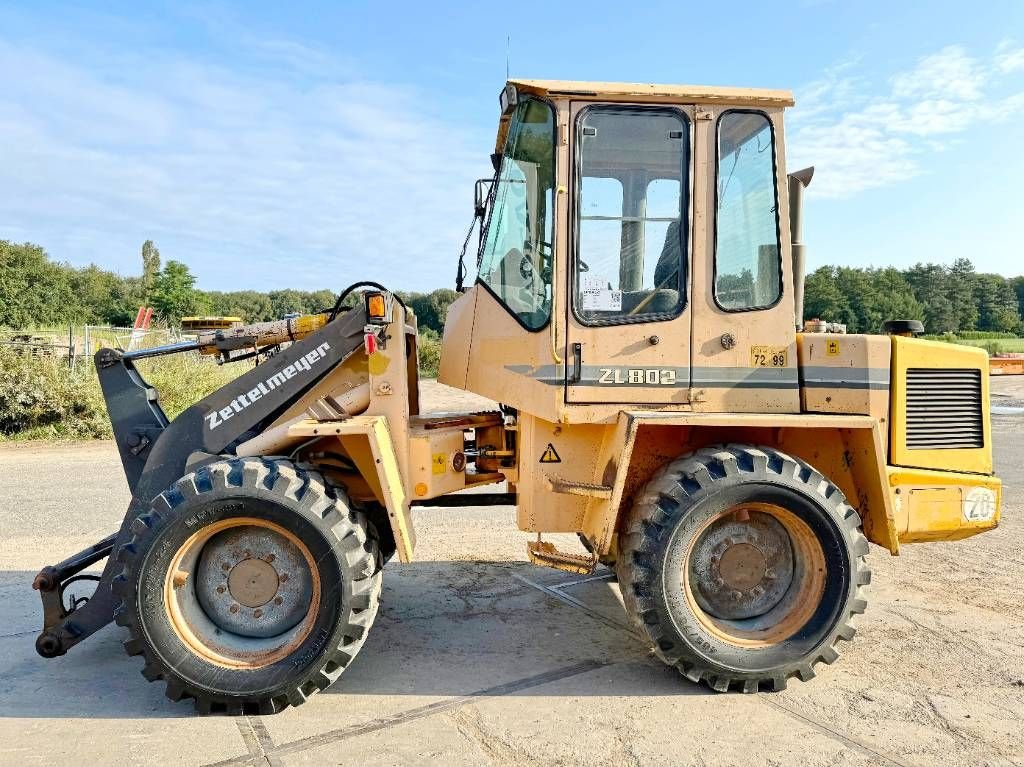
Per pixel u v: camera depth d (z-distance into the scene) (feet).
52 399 37.70
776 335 11.80
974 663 11.95
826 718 10.13
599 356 11.58
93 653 12.36
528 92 11.53
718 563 11.39
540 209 11.82
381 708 10.40
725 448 11.29
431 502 13.82
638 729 9.82
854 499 12.21
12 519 21.02
